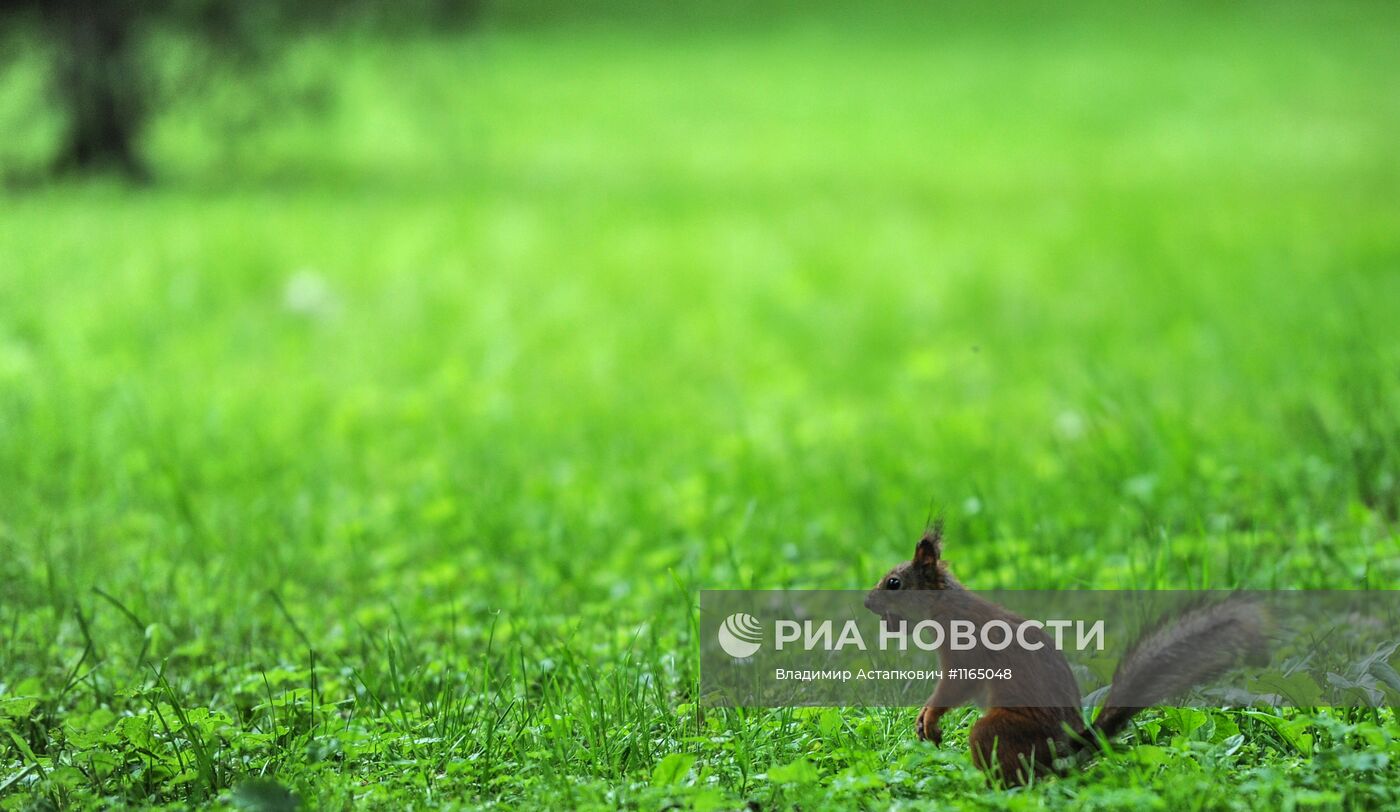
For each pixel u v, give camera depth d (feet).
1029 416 111.14
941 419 107.34
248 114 262.67
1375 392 90.74
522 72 460.55
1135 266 189.78
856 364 140.77
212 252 176.76
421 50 285.84
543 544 83.46
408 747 49.52
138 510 89.20
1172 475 84.02
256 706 55.01
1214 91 397.19
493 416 115.65
